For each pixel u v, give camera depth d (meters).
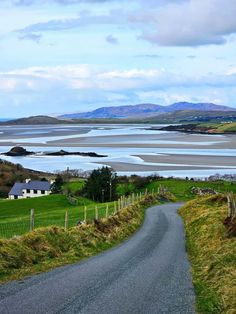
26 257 23.84
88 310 16.52
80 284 20.47
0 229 38.16
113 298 18.47
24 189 138.75
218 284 20.02
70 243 29.44
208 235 33.06
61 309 16.34
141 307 17.39
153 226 47.62
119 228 40.34
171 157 191.25
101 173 108.94
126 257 28.80
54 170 166.25
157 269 25.16
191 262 27.64
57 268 23.69
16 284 19.56
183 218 55.03
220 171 149.38
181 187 113.50
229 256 24.14
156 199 84.12
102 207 67.31
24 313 15.61
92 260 27.06
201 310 17.09
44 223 44.56
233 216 33.69
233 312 15.84
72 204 85.50
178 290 20.31
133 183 122.06
